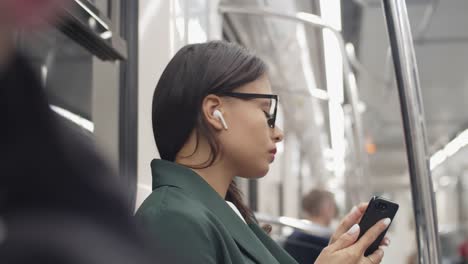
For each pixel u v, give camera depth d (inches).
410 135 60.2
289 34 193.3
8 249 17.1
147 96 83.9
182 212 43.6
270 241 55.7
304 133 308.8
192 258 41.9
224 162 49.9
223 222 47.5
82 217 18.1
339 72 233.0
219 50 50.0
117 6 79.8
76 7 65.1
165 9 86.9
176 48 89.7
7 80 18.4
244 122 49.3
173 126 49.6
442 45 379.9
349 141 238.1
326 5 180.5
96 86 82.2
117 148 81.4
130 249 18.5
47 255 17.3
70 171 18.4
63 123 19.4
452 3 306.5
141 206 46.0
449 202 735.1
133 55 83.6
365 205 54.7
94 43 72.8
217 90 49.1
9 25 18.4
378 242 52.2
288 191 269.4
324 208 189.6
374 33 320.8
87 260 17.6
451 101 534.6
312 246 138.7
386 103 469.1
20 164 18.0
